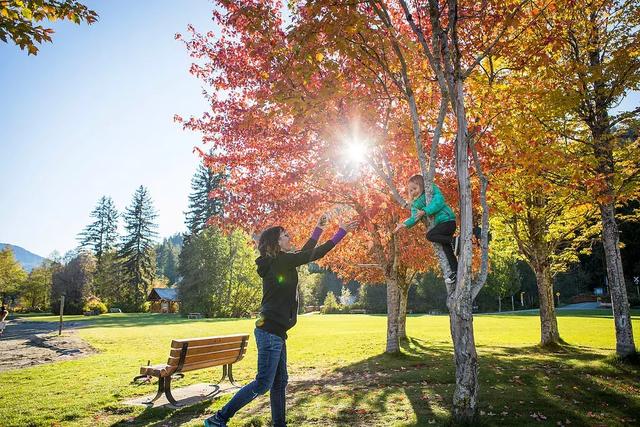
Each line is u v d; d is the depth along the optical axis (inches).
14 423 236.8
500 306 2402.8
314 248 169.2
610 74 384.2
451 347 624.4
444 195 391.5
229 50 386.6
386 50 248.2
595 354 490.0
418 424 209.3
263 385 153.3
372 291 2356.1
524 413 233.3
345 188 423.5
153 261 3307.1
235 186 434.6
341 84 265.4
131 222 3102.9
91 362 491.5
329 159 369.7
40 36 238.1
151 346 695.7
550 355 490.0
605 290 2421.3
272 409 169.9
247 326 1100.5
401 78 303.1
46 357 573.9
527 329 944.9
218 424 148.7
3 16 232.7
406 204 250.1
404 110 377.1
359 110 293.4
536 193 582.2
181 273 2146.9
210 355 309.3
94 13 254.1
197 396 302.0
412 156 387.9
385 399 271.9
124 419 243.4
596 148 409.7
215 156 419.2
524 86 343.9
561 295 2728.8
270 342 155.3
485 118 331.6
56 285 2581.2
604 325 971.9
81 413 256.7
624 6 409.7
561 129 414.6
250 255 1915.6
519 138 345.4
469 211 217.0
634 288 2129.7
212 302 1875.0
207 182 2600.9
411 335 823.7
